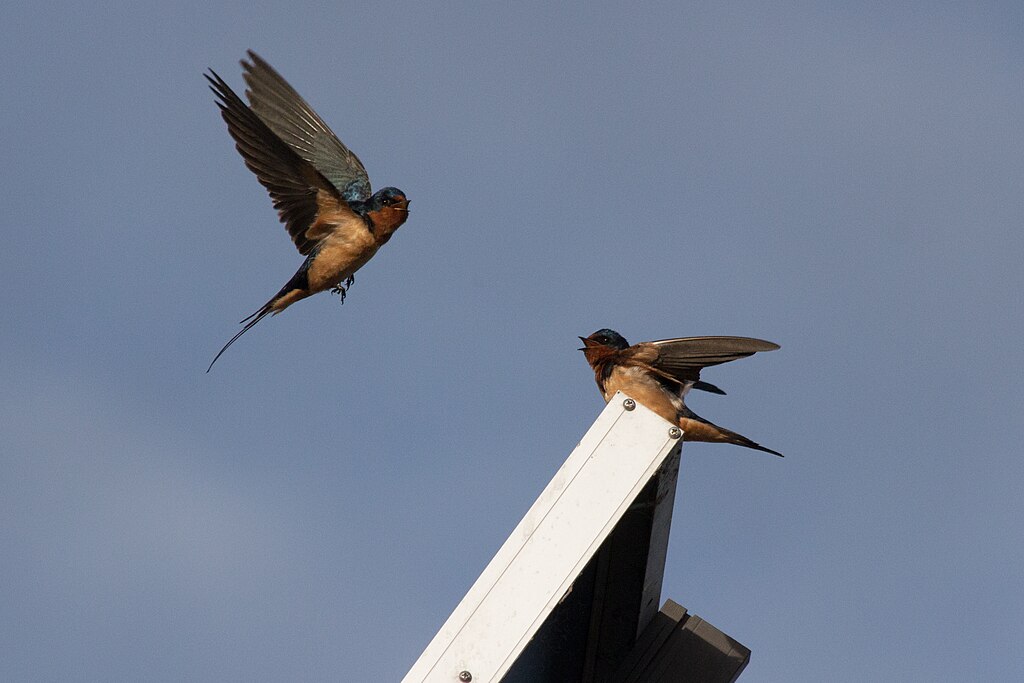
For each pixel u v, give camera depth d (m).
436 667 9.58
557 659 11.58
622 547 11.09
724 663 11.66
